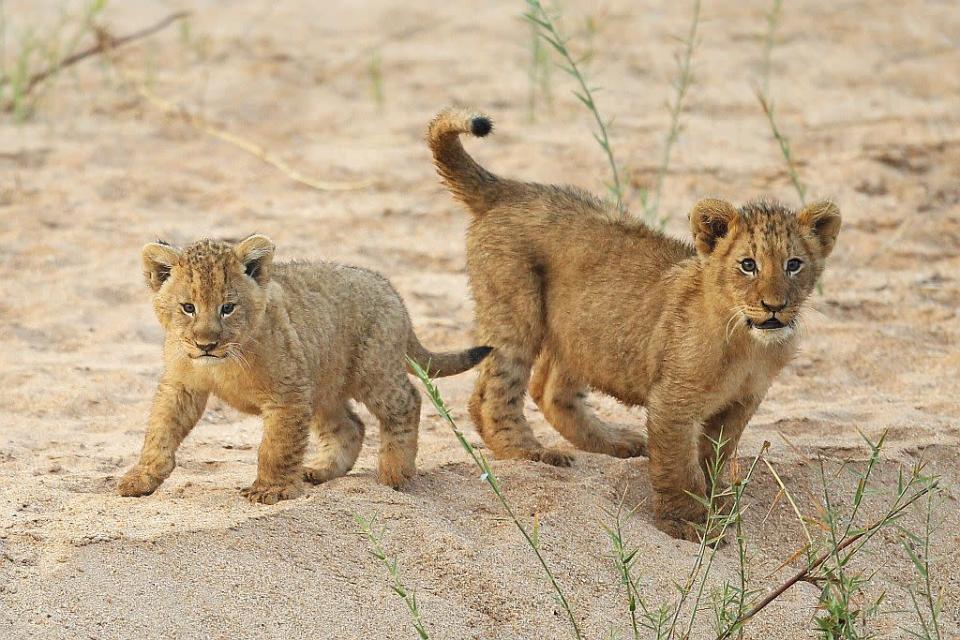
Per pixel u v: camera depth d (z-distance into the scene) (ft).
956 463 40.24
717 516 33.04
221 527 31.78
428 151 71.41
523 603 30.68
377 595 30.07
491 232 40.86
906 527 36.76
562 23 92.79
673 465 36.37
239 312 34.27
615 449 42.27
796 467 38.81
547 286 40.14
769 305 34.81
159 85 78.84
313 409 36.63
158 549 30.68
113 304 52.75
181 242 58.34
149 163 67.72
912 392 47.37
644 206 55.16
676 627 30.35
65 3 94.53
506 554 32.40
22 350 47.91
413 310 53.57
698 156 70.54
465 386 47.70
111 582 29.32
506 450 40.24
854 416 44.27
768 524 36.78
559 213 40.34
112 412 43.19
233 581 29.81
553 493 35.96
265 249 35.06
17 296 52.60
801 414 44.01
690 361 35.96
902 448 40.47
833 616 28.35
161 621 28.22
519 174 67.31
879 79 84.58
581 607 30.78
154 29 84.99
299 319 35.99
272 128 74.02
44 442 39.83
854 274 58.34
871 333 52.26
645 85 82.48
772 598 29.30
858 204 65.16
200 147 70.54
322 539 31.94
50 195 62.69
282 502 33.91
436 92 80.48
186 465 38.47
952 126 75.77
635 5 97.86
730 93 81.35
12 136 69.82
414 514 33.35
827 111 78.54
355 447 39.45
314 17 95.91
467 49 89.20
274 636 28.19
